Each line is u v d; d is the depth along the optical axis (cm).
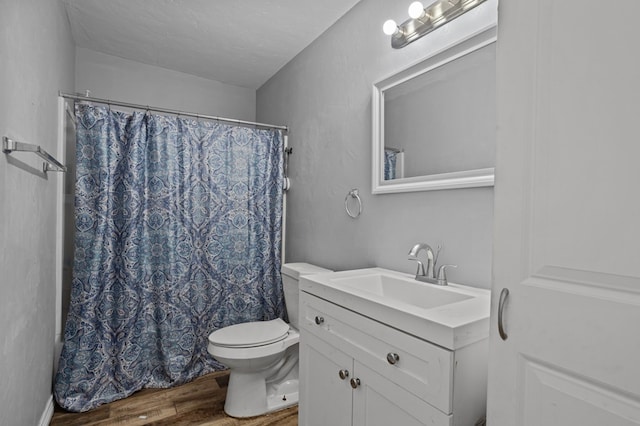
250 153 262
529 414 72
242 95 332
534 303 71
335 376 134
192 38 246
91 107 209
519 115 75
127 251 216
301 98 260
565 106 67
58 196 205
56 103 191
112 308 214
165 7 210
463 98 140
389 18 178
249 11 213
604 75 61
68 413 190
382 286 163
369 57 192
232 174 255
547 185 69
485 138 132
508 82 77
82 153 206
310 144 247
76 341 200
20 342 130
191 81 306
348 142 208
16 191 123
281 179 271
